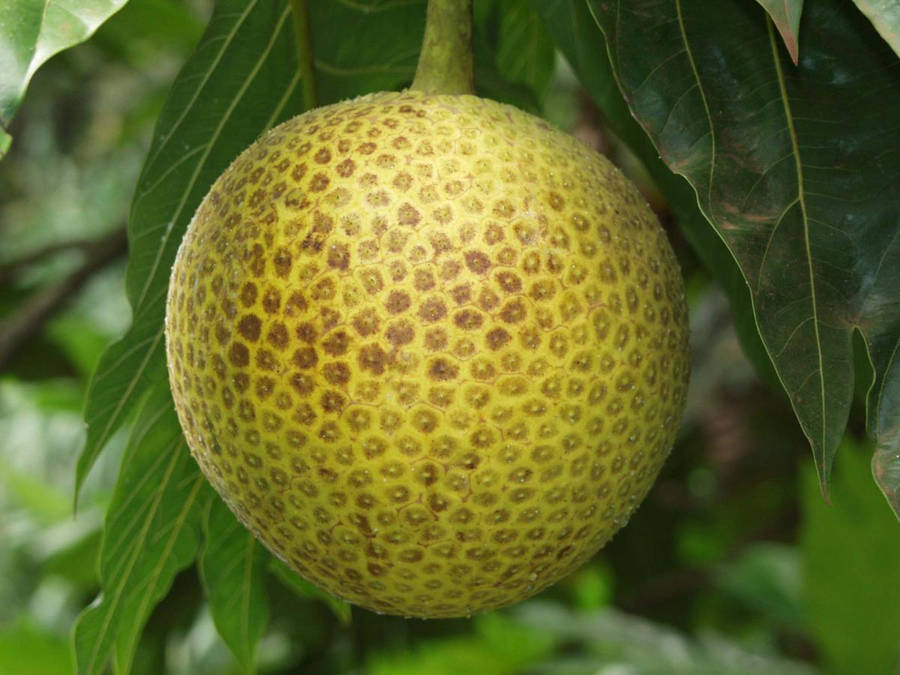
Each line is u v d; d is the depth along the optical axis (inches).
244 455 23.9
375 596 24.6
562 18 30.1
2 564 63.5
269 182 23.9
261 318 23.3
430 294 22.9
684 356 25.2
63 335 52.7
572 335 23.3
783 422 55.4
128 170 99.6
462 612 25.0
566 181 24.0
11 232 100.1
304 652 51.4
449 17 25.1
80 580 52.2
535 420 23.2
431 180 23.4
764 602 44.6
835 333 22.4
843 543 38.6
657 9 24.0
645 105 23.6
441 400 22.9
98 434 28.2
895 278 22.7
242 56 27.8
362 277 23.0
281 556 25.2
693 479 61.8
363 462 23.1
